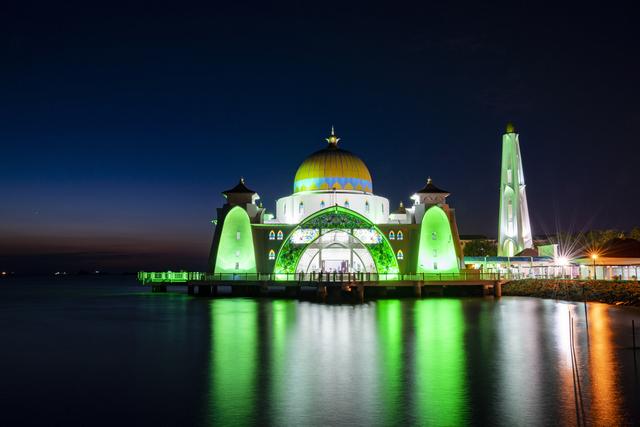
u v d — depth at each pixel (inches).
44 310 2364.7
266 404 766.5
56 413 741.9
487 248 4384.8
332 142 3346.5
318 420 698.8
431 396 797.2
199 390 841.5
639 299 2091.5
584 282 2672.2
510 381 879.1
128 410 749.9
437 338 1316.4
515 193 3624.5
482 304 2311.8
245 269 2945.4
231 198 3048.7
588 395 796.0
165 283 3344.0
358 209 3095.5
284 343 1257.4
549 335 1357.0
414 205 3107.8
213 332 1460.4
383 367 987.9
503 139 3725.4
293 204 3129.9
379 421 692.7
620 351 1130.7
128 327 1615.4
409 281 2711.6
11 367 1028.5
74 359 1102.4
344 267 3120.1
